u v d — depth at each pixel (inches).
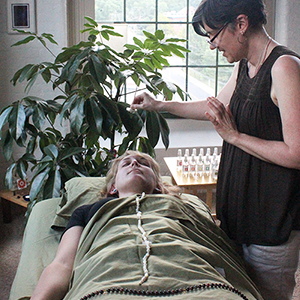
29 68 108.1
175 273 49.3
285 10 136.9
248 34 52.5
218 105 54.9
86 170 105.0
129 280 48.2
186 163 117.6
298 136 48.8
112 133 108.4
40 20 129.6
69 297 50.3
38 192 93.1
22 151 135.5
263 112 53.5
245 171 56.1
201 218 68.8
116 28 130.4
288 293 58.2
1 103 132.8
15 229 124.0
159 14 148.7
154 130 99.3
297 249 56.4
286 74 49.4
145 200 65.7
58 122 135.0
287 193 53.8
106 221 61.6
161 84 112.6
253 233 57.2
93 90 103.7
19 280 64.5
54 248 72.1
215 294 46.5
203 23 54.0
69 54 105.2
